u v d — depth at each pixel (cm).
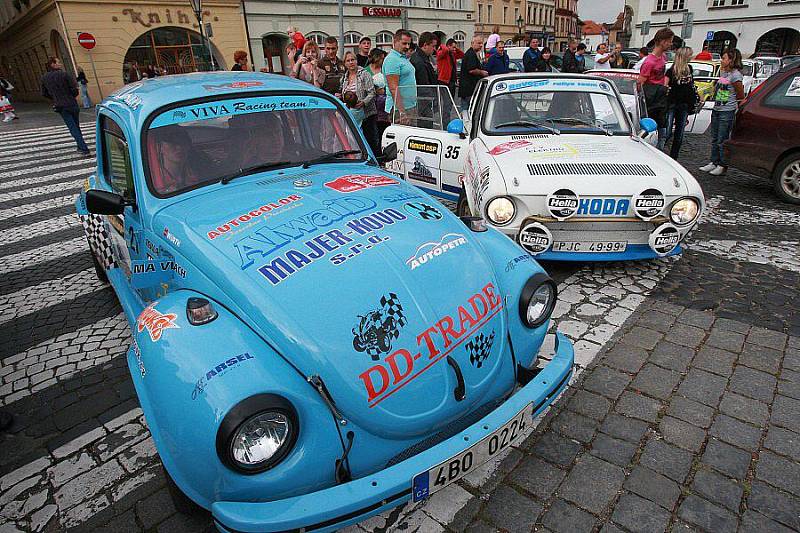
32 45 2636
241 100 314
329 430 184
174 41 2391
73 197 791
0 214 726
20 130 1608
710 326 362
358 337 196
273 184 287
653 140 713
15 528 231
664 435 265
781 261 465
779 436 261
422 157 606
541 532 217
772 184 692
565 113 520
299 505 171
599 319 378
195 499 189
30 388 335
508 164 427
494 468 250
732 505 225
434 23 3469
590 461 251
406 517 227
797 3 3641
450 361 206
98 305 446
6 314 437
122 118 303
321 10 2794
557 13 6069
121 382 336
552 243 407
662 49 766
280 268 214
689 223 402
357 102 734
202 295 224
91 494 248
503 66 1050
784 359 322
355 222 242
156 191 281
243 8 2523
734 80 727
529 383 222
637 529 216
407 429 196
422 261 228
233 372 179
